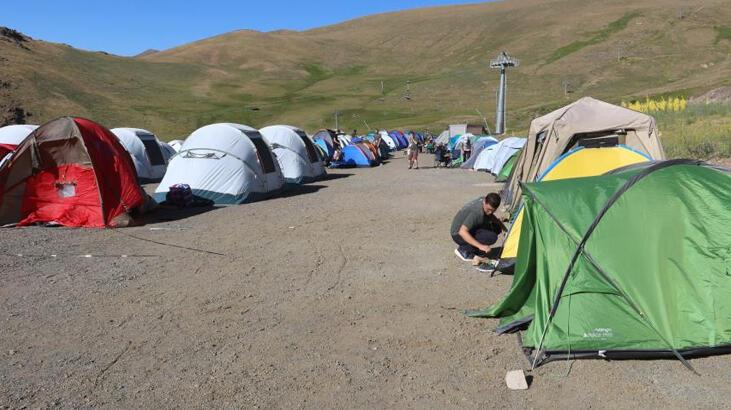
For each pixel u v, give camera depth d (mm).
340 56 171500
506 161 20594
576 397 4484
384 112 107125
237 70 156125
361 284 7500
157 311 6477
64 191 12180
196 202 15008
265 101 124750
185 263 8688
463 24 182875
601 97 94812
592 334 5172
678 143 21250
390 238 10438
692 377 4758
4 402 4430
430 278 7742
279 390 4621
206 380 4797
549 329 5281
